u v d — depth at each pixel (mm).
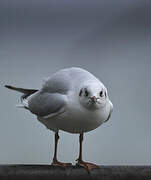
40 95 8711
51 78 8562
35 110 8750
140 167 7160
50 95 8391
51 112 8195
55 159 8500
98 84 7852
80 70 8352
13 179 6898
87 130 8281
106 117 8148
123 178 7113
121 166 7156
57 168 6980
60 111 8000
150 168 7168
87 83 7883
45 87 8625
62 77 8320
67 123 8133
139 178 7141
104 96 7816
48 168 6977
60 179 6969
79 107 7848
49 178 6957
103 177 7090
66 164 8398
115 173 7125
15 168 6914
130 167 7137
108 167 7152
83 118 7922
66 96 7988
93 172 7066
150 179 7160
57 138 8578
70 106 7891
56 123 8297
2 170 6891
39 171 6949
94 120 7977
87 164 8195
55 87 8336
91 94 7652
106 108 8016
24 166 6934
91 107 7742
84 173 7051
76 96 7879
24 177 6891
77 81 8055
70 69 8469
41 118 8711
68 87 8070
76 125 8102
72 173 7043
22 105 9219
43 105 8523
